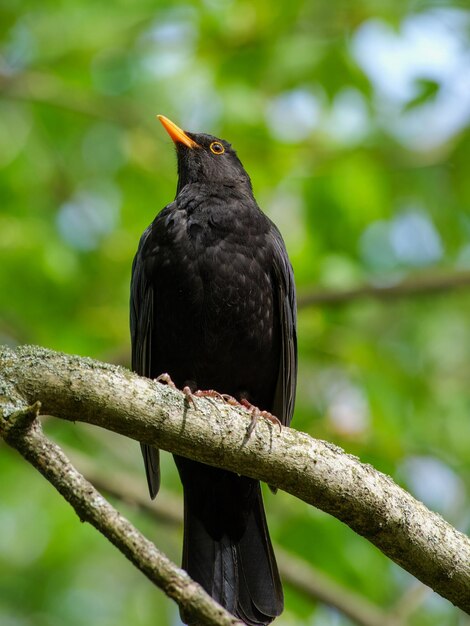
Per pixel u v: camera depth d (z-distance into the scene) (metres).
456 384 13.23
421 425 12.45
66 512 13.55
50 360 5.90
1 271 12.62
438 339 14.33
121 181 13.46
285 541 11.46
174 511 11.37
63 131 13.79
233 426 6.25
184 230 8.58
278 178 12.95
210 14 12.90
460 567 6.44
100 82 13.62
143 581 14.28
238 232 8.61
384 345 13.94
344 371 13.04
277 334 8.74
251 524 8.04
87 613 13.96
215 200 8.83
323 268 12.75
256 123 12.75
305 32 13.10
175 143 9.84
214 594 7.85
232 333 8.54
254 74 13.04
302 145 12.95
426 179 13.68
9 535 13.83
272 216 13.41
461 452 12.38
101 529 5.05
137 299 8.96
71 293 12.81
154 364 8.82
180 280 8.49
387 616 10.69
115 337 12.54
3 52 13.52
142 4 13.25
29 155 13.72
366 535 6.49
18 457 12.49
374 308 14.05
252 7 12.88
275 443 6.31
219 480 8.03
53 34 13.41
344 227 13.41
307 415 12.51
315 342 12.70
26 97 13.16
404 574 12.16
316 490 6.36
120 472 12.84
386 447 11.80
